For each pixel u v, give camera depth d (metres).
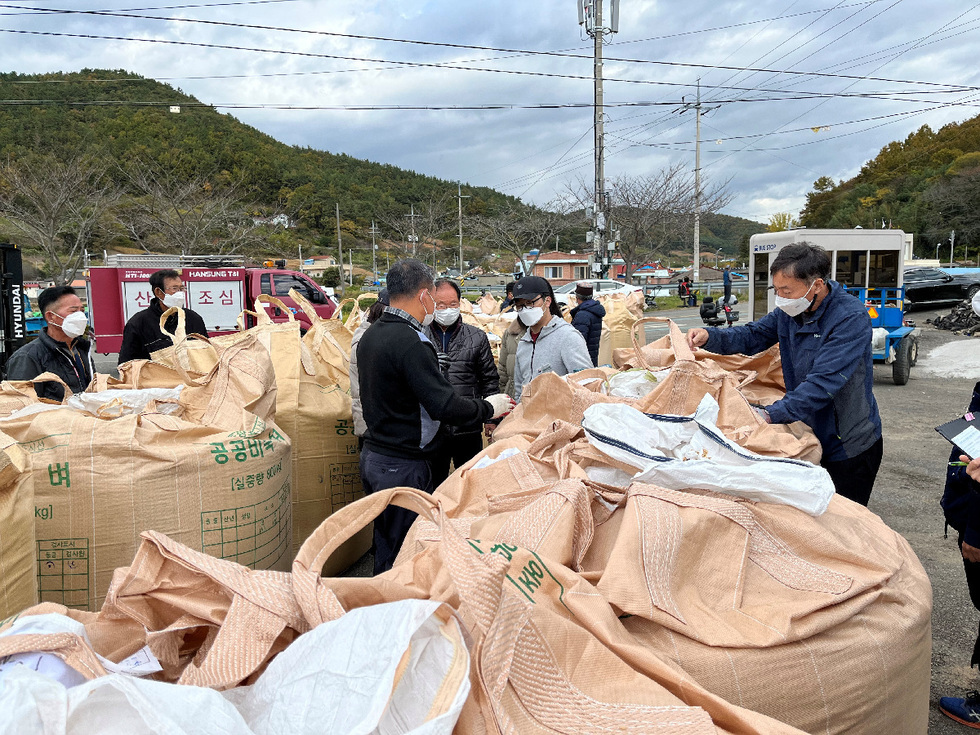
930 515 4.94
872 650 1.72
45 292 4.46
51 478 2.49
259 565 2.79
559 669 1.32
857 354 2.79
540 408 2.95
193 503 2.62
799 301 2.94
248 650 1.30
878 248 10.05
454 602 1.38
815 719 1.63
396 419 3.00
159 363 3.85
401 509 3.03
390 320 3.00
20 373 4.34
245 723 1.06
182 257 13.68
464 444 4.17
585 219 33.28
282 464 2.98
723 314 22.36
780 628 1.67
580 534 1.89
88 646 1.20
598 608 1.52
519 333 4.77
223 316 13.20
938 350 13.87
